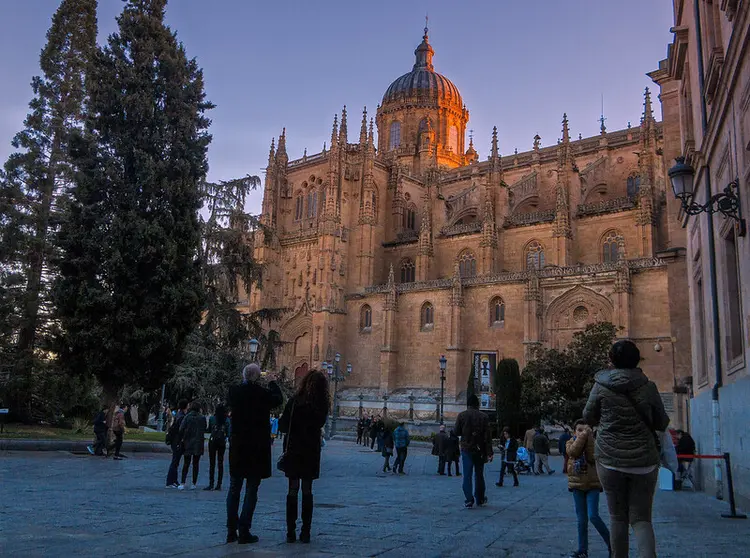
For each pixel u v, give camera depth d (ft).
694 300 81.82
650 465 24.81
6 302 127.65
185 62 128.06
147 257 111.14
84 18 150.51
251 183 173.58
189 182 120.37
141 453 103.04
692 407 83.25
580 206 246.68
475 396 54.54
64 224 112.78
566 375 164.96
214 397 177.17
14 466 73.10
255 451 32.99
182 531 34.47
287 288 306.55
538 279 227.20
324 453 135.23
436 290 261.44
